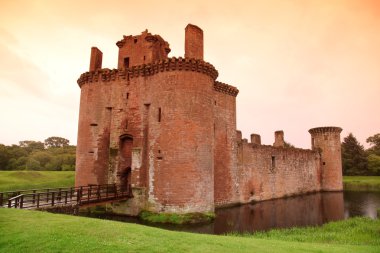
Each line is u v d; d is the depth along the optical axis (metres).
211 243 10.70
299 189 46.25
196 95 23.88
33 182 42.72
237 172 32.97
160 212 22.55
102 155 27.06
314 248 11.18
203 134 23.83
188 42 24.95
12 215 12.60
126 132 26.33
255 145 36.94
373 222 21.28
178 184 22.45
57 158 72.75
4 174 46.69
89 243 9.48
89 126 27.86
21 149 78.12
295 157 46.38
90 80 28.50
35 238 9.68
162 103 24.06
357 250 11.16
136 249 9.21
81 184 27.22
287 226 21.86
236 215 26.20
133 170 24.48
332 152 53.28
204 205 23.09
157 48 29.19
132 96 26.70
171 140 23.14
